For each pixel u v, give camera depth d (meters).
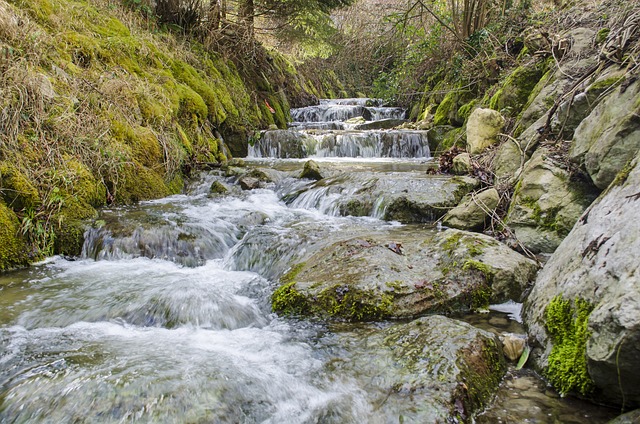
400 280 3.16
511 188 4.79
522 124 6.04
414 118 12.99
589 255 2.32
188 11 10.66
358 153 9.80
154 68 7.69
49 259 4.04
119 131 5.66
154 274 3.77
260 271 4.00
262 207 5.79
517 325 2.85
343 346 2.58
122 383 2.06
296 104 15.95
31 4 6.11
